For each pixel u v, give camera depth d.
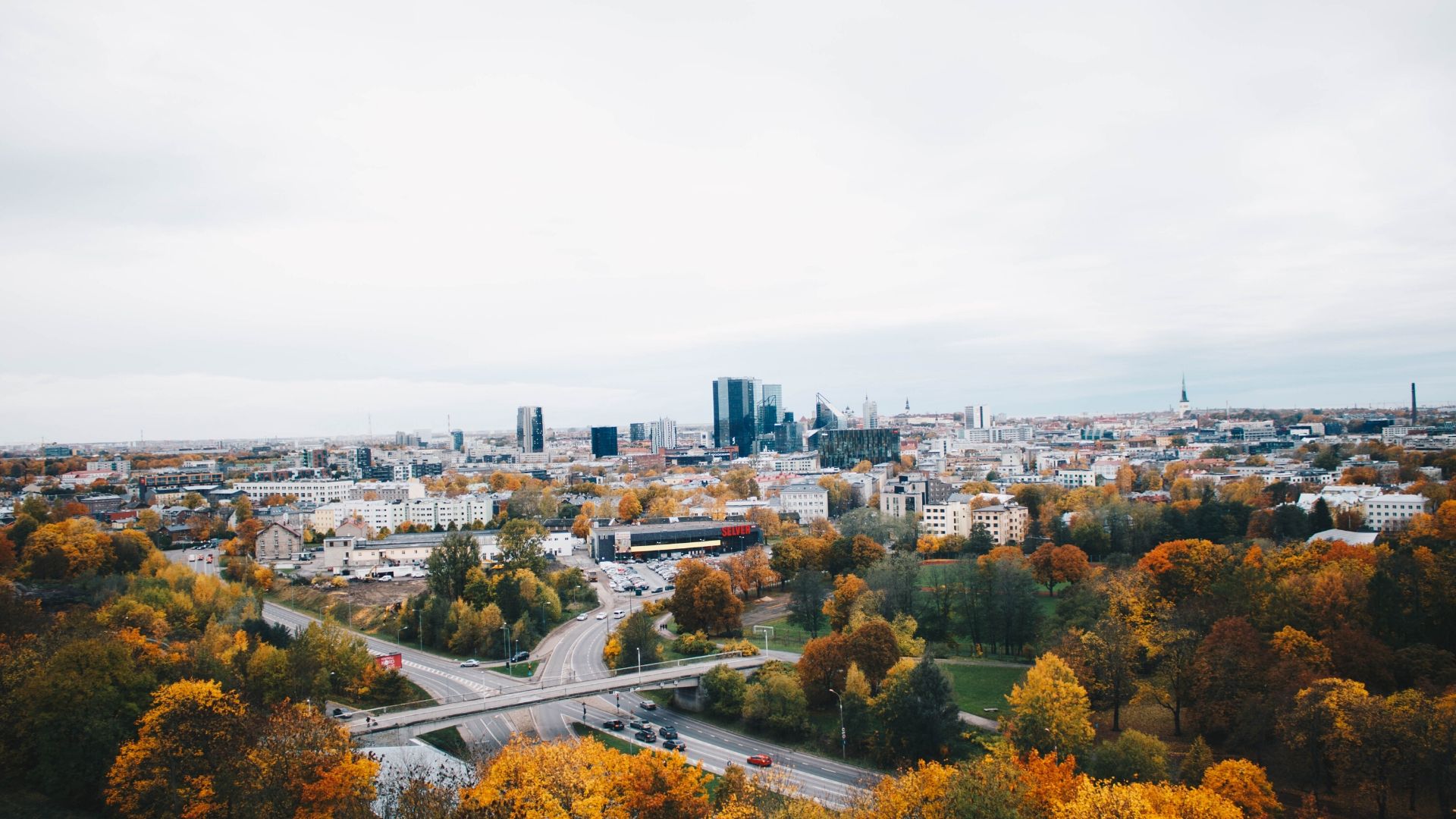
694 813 150.00
